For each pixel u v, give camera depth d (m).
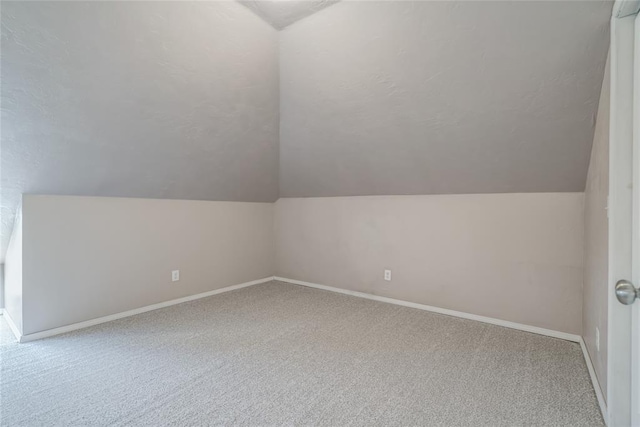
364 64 2.47
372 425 1.70
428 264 3.44
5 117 2.07
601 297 1.90
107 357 2.39
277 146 3.67
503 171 2.80
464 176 3.01
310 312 3.38
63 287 2.83
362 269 3.93
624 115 1.50
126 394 1.94
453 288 3.29
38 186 2.62
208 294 3.97
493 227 3.07
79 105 2.24
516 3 1.81
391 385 2.05
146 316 3.25
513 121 2.38
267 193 4.43
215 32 2.32
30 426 1.66
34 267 2.68
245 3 2.24
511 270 2.99
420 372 2.21
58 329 2.81
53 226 2.77
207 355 2.44
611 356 1.57
